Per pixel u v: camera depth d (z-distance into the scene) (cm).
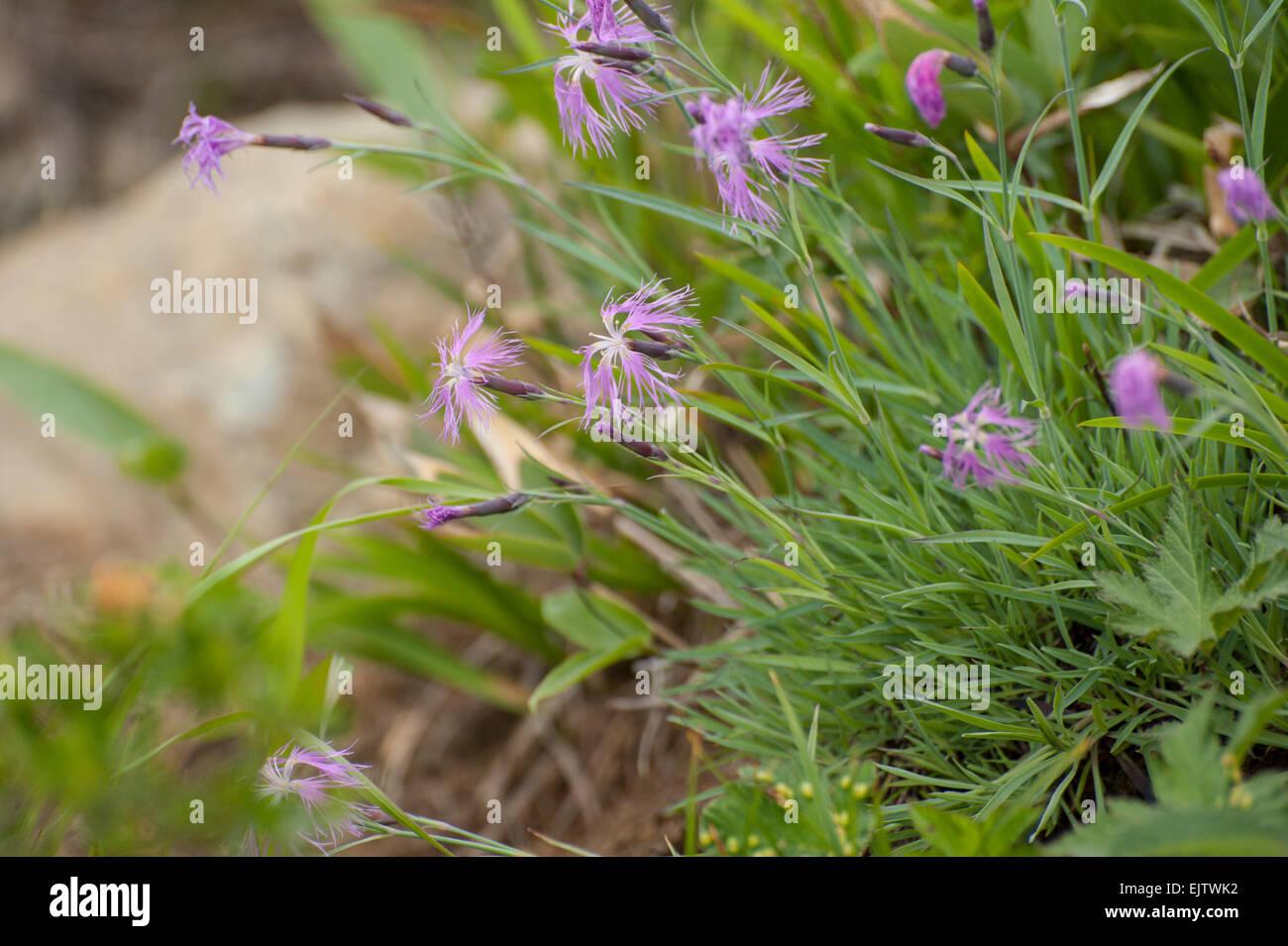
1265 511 141
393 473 161
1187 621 135
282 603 146
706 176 162
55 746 144
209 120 144
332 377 180
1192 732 133
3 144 259
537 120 164
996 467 135
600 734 159
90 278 192
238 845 144
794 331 153
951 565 142
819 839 136
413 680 168
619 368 140
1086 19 144
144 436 167
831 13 157
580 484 144
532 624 162
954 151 154
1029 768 139
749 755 148
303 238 188
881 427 143
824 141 156
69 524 175
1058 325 143
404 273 186
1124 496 139
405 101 172
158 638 149
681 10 167
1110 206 153
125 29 274
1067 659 140
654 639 159
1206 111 152
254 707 146
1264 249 139
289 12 270
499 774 161
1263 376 140
